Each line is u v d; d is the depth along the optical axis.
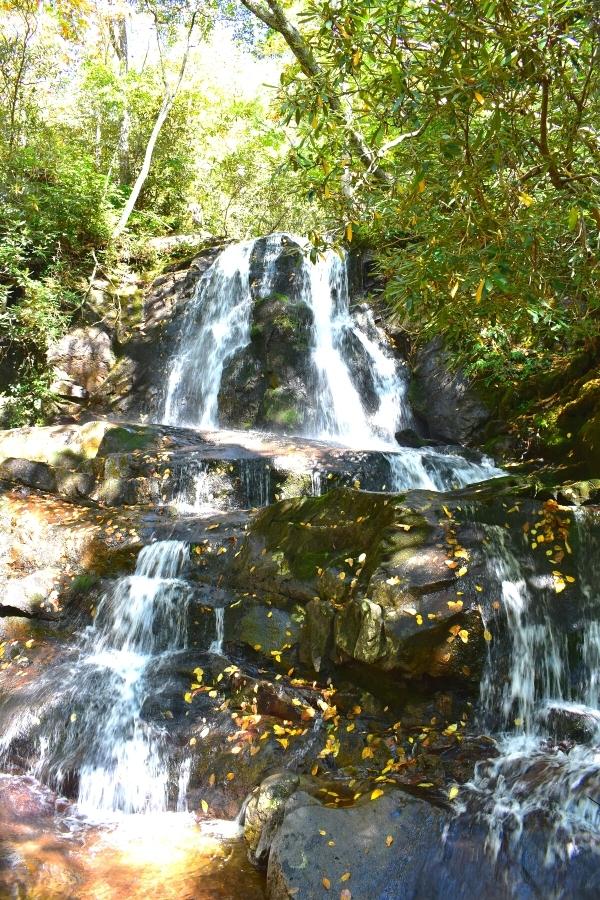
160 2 15.26
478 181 3.45
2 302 11.30
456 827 3.66
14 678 5.79
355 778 4.29
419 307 4.83
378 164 4.06
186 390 11.81
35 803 4.73
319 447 8.79
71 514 7.48
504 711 4.64
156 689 5.34
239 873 3.93
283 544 5.79
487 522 5.16
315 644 5.04
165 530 6.77
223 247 13.09
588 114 3.77
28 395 11.23
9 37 13.49
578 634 4.93
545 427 8.82
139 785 4.80
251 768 4.59
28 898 3.70
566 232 4.04
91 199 12.87
